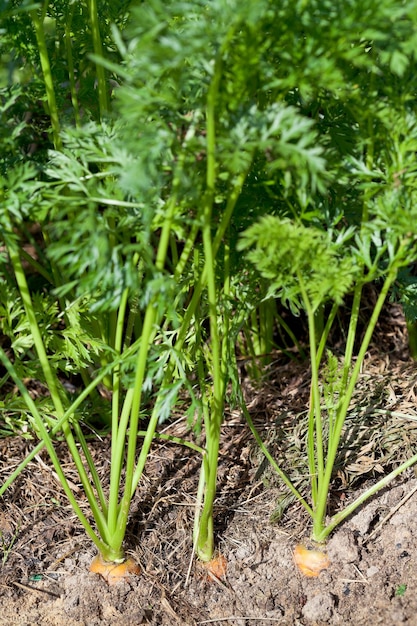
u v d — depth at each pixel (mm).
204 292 1012
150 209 869
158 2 799
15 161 952
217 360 916
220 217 954
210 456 966
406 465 994
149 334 884
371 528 1040
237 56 812
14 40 991
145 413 1128
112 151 882
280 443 1122
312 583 1009
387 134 888
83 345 1062
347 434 1107
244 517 1065
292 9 810
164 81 865
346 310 1298
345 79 870
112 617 996
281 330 1339
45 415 1049
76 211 992
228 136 843
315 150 817
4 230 904
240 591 1013
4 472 1123
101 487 1049
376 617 970
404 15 852
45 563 1042
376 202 900
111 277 876
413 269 1259
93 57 800
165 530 1056
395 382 1172
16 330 1034
